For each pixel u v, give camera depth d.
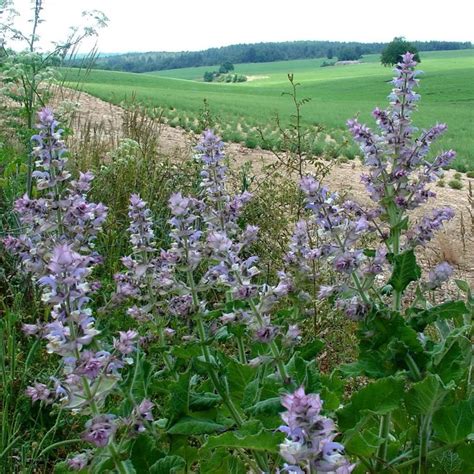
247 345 3.78
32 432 3.45
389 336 2.83
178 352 3.08
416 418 2.96
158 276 3.29
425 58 135.38
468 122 43.00
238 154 15.49
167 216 6.44
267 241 6.18
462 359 2.89
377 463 2.74
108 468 2.56
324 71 126.06
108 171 6.86
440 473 2.81
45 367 4.12
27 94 5.99
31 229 3.45
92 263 3.54
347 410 2.64
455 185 14.99
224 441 2.30
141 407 2.35
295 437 1.70
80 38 6.21
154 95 49.50
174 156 9.73
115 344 2.33
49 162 3.38
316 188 2.97
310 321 4.81
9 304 4.95
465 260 8.32
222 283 2.83
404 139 3.19
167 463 2.47
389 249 3.25
